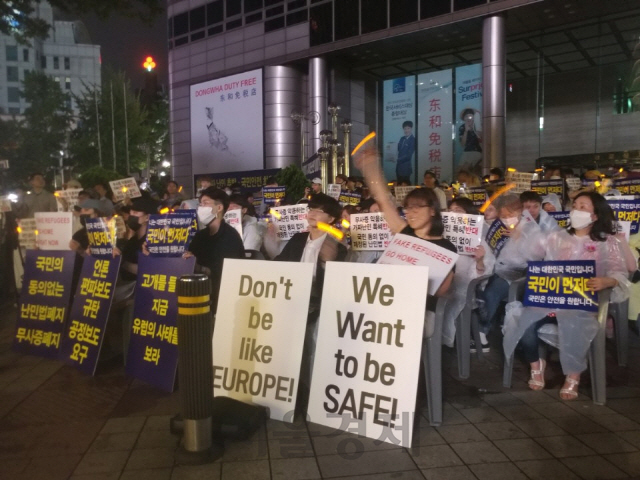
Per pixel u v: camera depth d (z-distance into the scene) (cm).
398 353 365
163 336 475
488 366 534
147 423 405
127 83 4422
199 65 3319
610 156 2492
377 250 570
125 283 556
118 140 4350
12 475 333
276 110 2955
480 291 564
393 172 3119
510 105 2986
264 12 2922
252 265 427
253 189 1902
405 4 2322
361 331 381
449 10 2183
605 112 2720
